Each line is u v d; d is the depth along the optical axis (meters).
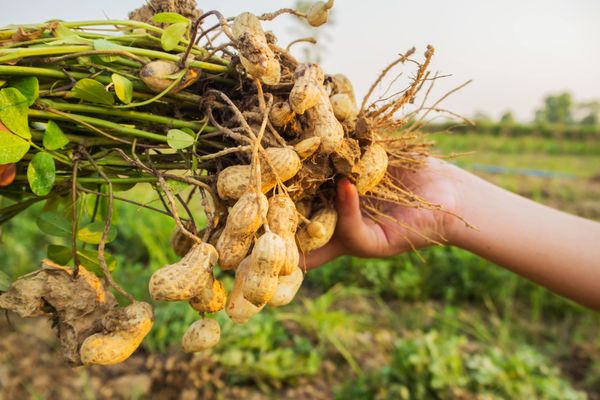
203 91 0.33
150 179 0.32
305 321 1.05
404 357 0.88
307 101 0.30
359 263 1.37
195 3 0.36
